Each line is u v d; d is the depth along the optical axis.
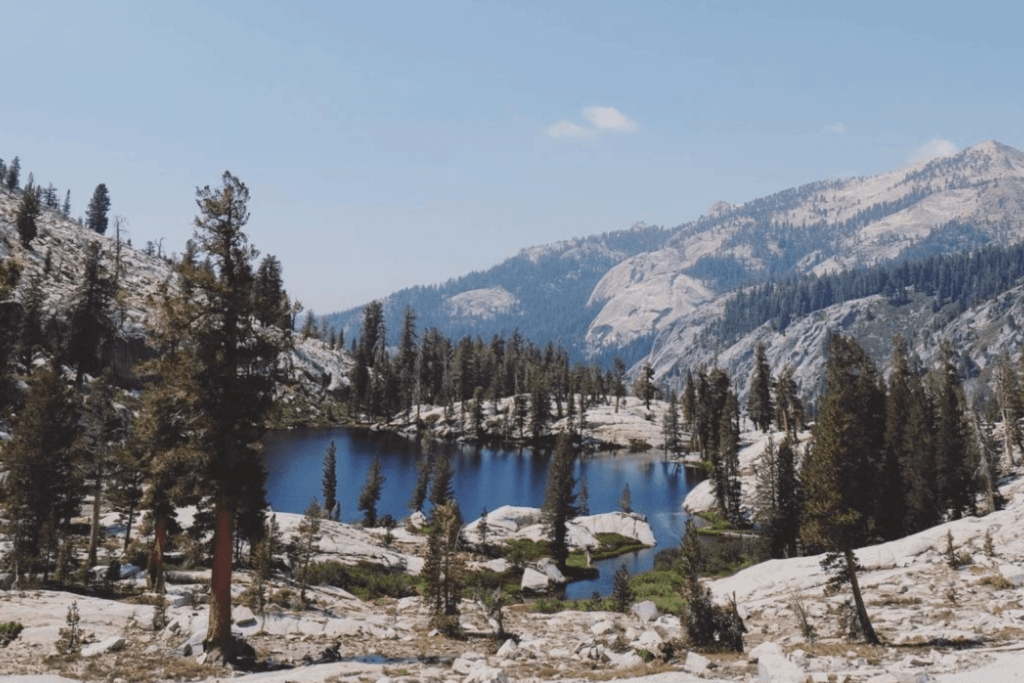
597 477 151.38
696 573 31.78
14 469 44.00
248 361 26.81
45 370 47.47
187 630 28.30
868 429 78.00
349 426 196.75
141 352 122.38
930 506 68.44
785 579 48.16
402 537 83.38
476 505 120.38
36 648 24.47
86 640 26.12
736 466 104.75
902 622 31.20
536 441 194.75
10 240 145.38
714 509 112.19
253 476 26.11
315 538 60.25
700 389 195.00
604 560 83.75
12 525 43.84
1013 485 81.81
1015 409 110.81
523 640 31.80
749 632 34.47
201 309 26.03
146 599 37.28
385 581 59.12
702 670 22.55
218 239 26.45
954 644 24.62
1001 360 119.69
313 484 122.31
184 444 25.70
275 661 25.77
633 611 40.47
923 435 72.50
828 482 30.02
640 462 173.25
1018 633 24.86
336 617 39.28
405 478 132.12
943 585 38.31
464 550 77.69
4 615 28.58
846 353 93.25
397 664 24.38
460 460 166.62
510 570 72.25
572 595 67.12
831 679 18.31
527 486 138.75
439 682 19.98
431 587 41.41
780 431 162.75
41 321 106.94
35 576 42.06
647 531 94.38
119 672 21.86
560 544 78.38
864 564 48.06
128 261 183.38
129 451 40.72
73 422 48.69
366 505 95.25
